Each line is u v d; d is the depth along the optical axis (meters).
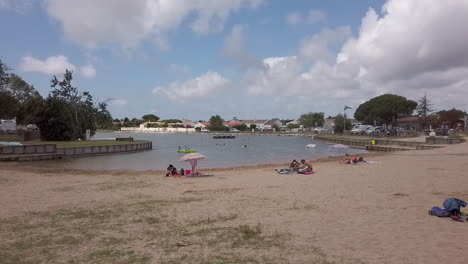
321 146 72.44
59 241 8.36
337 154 50.44
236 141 105.06
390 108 100.50
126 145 56.12
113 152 52.91
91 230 9.31
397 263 6.20
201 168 32.22
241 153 54.62
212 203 12.75
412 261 6.26
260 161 40.19
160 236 8.59
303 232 8.51
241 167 30.80
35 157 39.75
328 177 19.36
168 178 21.38
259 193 14.65
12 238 8.67
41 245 8.07
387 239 7.62
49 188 17.30
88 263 6.84
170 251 7.42
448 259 6.27
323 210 10.86
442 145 43.75
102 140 75.50
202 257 6.97
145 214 11.15
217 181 19.45
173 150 63.56
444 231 8.05
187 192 15.59
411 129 90.69
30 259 7.14
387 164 25.61
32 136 66.19
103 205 12.80
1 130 66.81
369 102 117.25
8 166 31.56
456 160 25.77
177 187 17.36
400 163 25.78
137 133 198.38
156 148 70.00
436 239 7.46
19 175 23.11
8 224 10.09
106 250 7.61
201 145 82.31
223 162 39.31
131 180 20.55
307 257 6.73
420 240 7.44
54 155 42.59
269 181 18.73
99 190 16.58
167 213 11.22
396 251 6.83
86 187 17.62
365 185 15.65
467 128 66.81
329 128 135.12
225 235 8.47
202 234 8.63
